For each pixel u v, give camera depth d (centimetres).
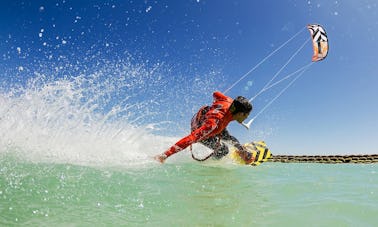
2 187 293
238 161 549
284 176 423
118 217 244
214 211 266
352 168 496
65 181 326
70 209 254
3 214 235
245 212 264
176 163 510
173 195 308
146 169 426
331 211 267
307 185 365
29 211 244
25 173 341
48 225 222
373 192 330
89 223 229
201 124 549
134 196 297
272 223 240
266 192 330
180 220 243
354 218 250
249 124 534
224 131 546
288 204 287
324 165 534
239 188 348
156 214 254
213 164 535
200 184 361
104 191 305
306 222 242
